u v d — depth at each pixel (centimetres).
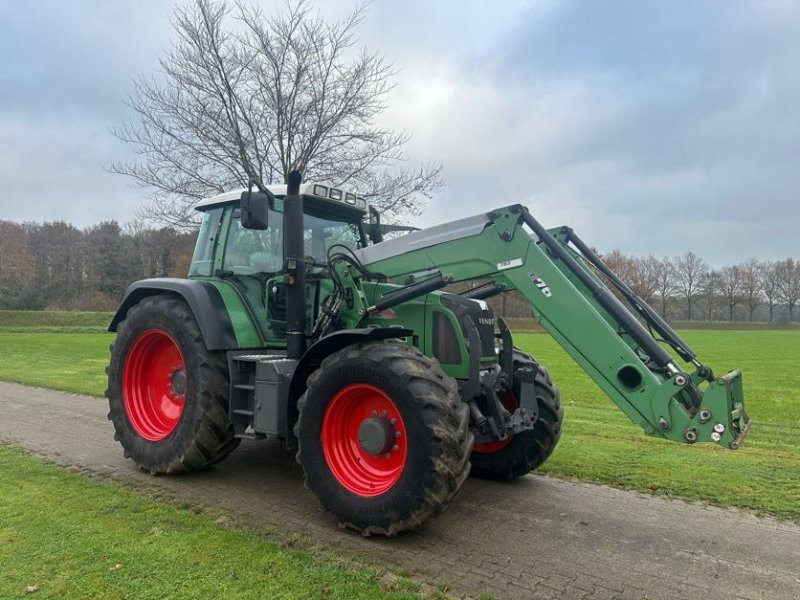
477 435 417
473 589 300
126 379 522
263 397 428
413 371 348
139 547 335
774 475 526
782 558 349
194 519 382
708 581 318
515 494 464
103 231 6041
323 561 325
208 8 1041
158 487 452
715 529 395
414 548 349
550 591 301
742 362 2184
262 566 315
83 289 5906
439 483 336
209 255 546
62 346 2205
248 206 441
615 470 536
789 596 303
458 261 418
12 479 460
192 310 470
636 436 703
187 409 467
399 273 445
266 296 493
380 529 352
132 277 5872
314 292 493
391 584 300
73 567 308
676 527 397
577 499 454
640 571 328
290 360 437
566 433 721
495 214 404
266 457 556
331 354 392
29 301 5419
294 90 1064
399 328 386
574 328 376
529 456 486
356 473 380
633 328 362
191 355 468
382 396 370
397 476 359
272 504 420
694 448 635
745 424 354
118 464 516
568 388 1238
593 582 313
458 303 430
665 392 348
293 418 418
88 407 809
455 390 355
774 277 9119
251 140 1073
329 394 380
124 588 288
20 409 788
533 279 390
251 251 514
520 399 439
